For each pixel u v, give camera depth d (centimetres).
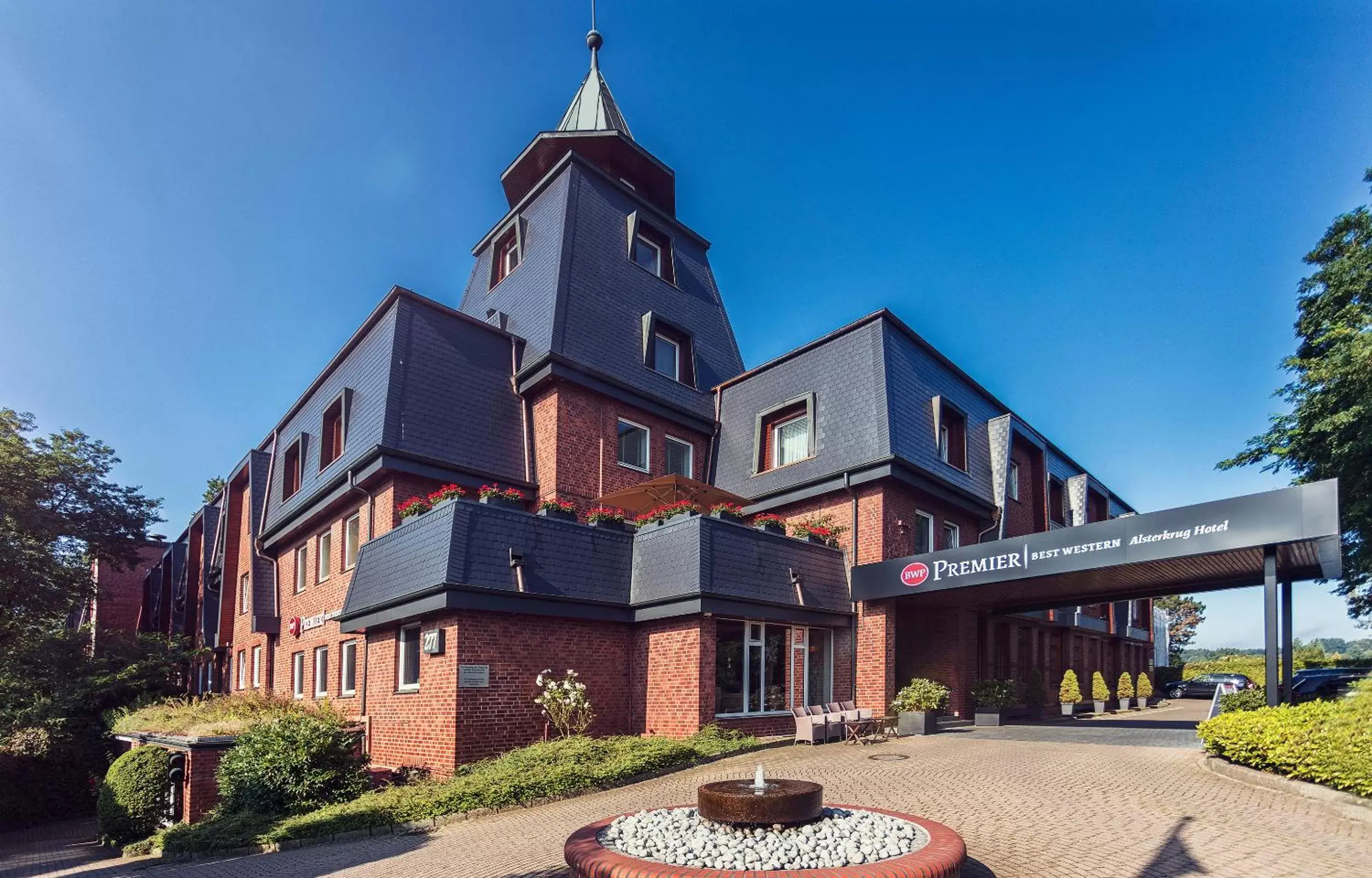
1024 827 821
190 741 1426
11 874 1404
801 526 1831
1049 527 2473
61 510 2906
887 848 614
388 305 1895
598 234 2234
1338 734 877
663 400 2109
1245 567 1462
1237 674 3503
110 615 4075
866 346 1925
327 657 1952
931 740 1532
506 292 2316
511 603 1360
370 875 827
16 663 2559
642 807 1016
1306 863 673
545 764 1185
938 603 1892
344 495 1845
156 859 1212
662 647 1509
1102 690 2536
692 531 1493
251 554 2395
